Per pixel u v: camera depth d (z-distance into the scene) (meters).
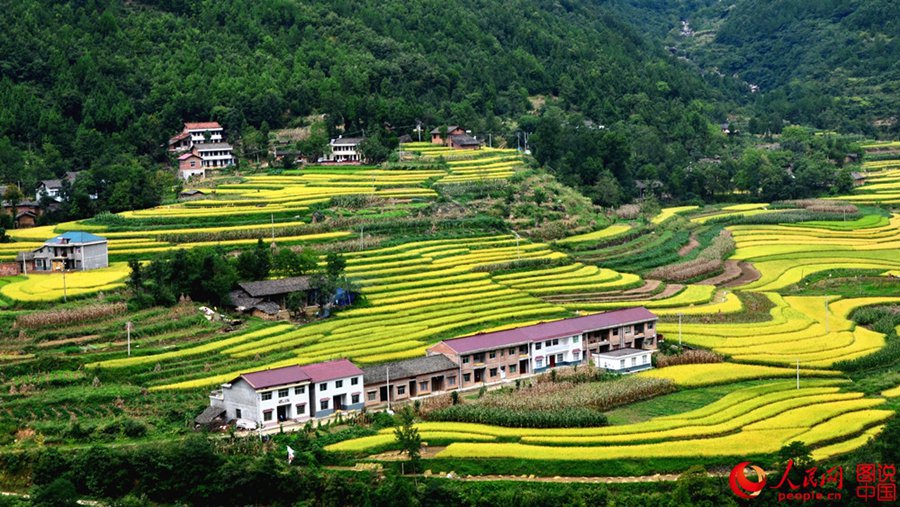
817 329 164.12
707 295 187.12
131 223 197.62
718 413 123.38
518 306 167.88
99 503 103.62
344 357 138.50
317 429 118.19
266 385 119.31
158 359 134.75
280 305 162.50
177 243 187.12
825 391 132.88
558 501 99.75
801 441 110.38
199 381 128.88
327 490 102.25
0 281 164.00
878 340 157.38
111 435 113.94
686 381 137.00
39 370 130.00
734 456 109.81
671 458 109.31
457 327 155.12
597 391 129.75
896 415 120.81
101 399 122.81
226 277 160.25
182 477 104.88
